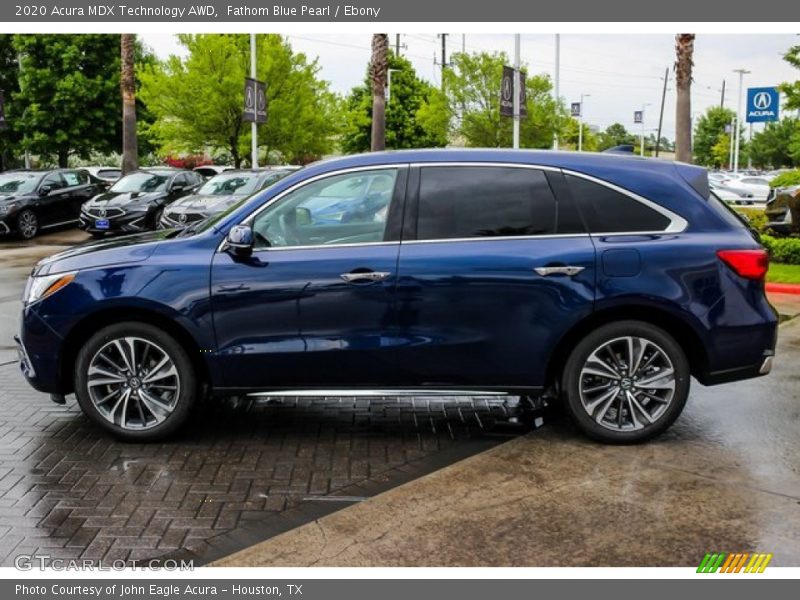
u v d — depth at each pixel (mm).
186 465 4945
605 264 5000
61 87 32562
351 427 5688
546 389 5168
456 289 5008
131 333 5184
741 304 5059
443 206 5133
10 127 34656
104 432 5531
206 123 30719
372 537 3967
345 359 5086
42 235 20141
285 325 5078
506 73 19141
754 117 21281
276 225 5184
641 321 5125
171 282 5082
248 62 30797
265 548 3867
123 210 18094
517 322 5027
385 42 24359
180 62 30938
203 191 17047
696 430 5531
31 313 5227
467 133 39188
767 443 5270
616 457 5008
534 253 5016
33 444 5305
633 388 5172
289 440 5410
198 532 4051
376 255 5047
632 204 5133
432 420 5836
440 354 5066
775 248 14172
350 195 5168
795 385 6676
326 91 33406
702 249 5031
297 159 38625
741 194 32938
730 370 5121
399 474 4812
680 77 19141
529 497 4414
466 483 4609
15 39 32969
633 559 3752
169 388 5258
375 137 24719
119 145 35625
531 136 38688
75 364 5316
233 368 5129
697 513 4211
